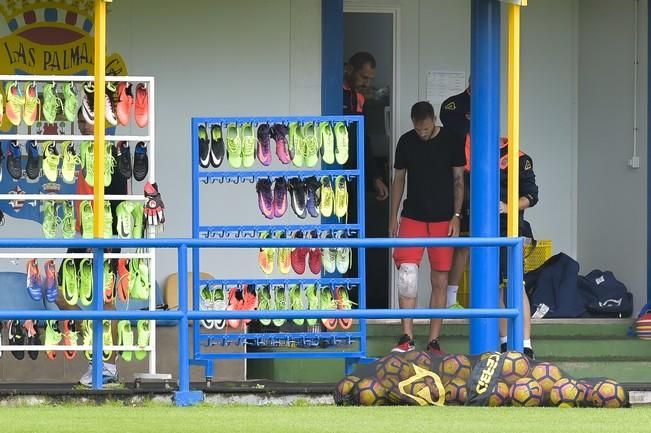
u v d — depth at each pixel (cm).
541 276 4606
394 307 4816
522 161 4275
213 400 3553
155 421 3006
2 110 3834
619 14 4703
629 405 3375
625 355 4409
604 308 4591
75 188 4356
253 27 4534
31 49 4484
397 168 4372
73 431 2834
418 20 4888
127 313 3397
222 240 3419
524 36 4950
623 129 4675
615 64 4722
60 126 4172
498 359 3400
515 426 2928
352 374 3484
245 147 3850
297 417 3081
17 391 3497
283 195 3891
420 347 4378
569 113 4966
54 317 3384
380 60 4875
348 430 2850
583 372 4275
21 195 3762
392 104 4872
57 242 3412
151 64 4519
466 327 4478
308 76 4538
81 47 4503
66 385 3972
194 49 4525
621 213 4684
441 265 4275
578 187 4959
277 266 4169
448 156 4309
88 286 3778
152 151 3825
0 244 3378
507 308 3500
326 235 4009
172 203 4506
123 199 3788
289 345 4200
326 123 3872
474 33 3812
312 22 4534
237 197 4509
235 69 4534
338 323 4188
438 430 2855
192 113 4522
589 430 2880
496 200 3794
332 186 3888
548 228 4953
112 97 3834
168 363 4141
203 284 3853
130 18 4512
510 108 3600
